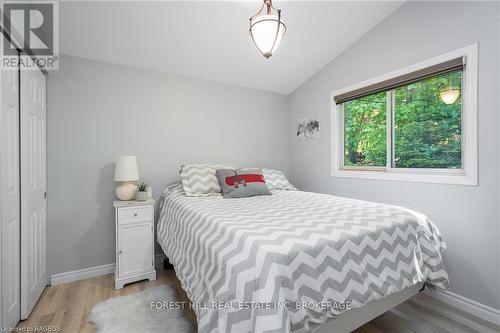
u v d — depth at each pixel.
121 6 1.94
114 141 2.57
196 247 1.51
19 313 1.70
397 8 2.30
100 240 2.50
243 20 2.20
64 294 2.09
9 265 1.55
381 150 2.62
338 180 2.95
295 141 3.61
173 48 2.47
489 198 1.78
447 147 2.09
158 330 1.61
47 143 2.26
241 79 3.17
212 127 3.13
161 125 2.82
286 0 2.07
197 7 2.04
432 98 2.18
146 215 2.31
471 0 1.83
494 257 1.76
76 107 2.39
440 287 1.59
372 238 1.35
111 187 2.55
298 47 2.68
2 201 1.47
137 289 2.17
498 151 1.73
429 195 2.12
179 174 2.90
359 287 1.22
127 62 2.60
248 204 2.02
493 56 1.74
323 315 1.10
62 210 2.33
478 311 1.82
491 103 1.75
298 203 2.05
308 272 1.10
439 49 2.02
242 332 1.01
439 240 1.73
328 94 3.04
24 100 1.74
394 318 1.80
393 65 2.34
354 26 2.47
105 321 1.70
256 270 1.06
